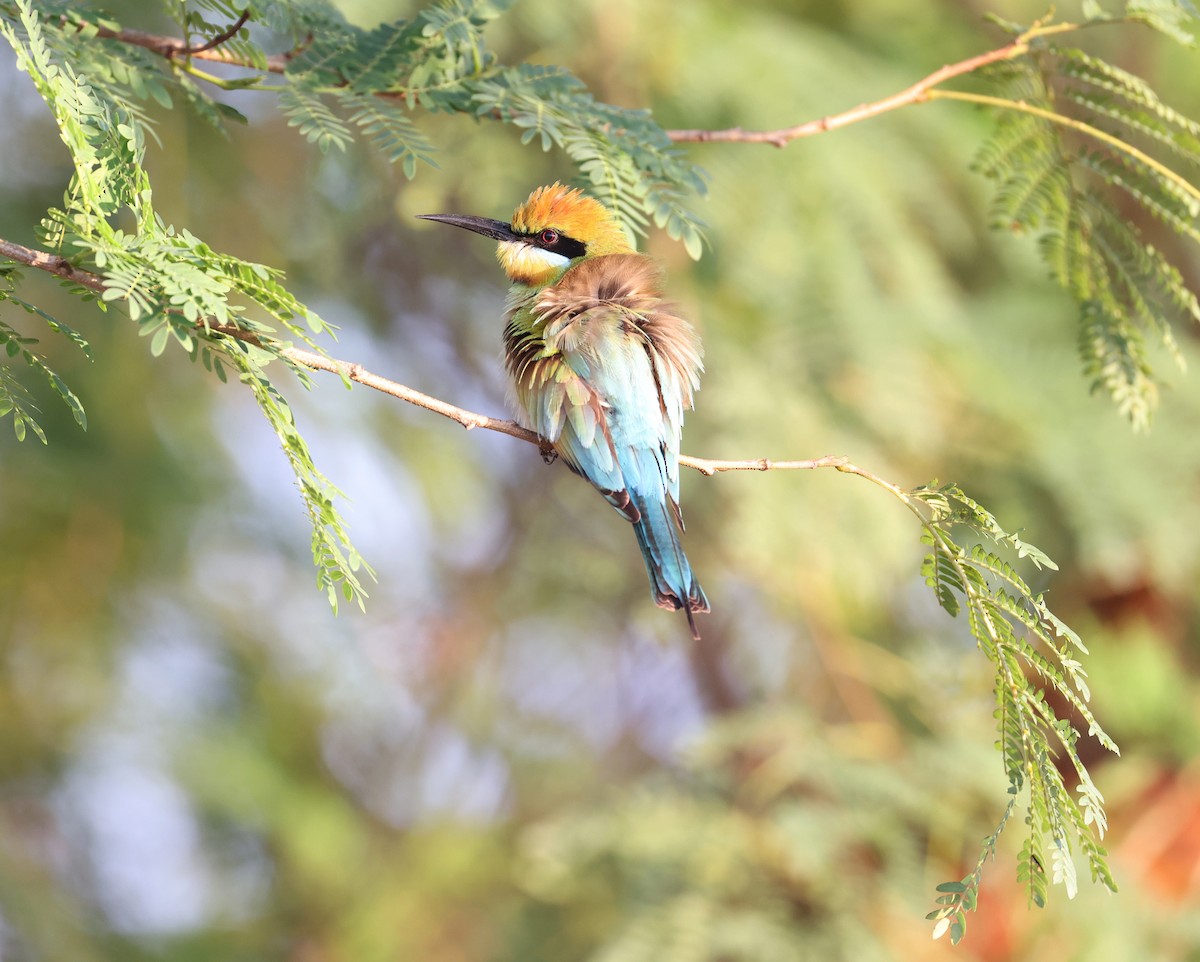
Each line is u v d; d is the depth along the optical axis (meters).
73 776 13.41
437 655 16.45
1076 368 12.60
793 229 11.48
